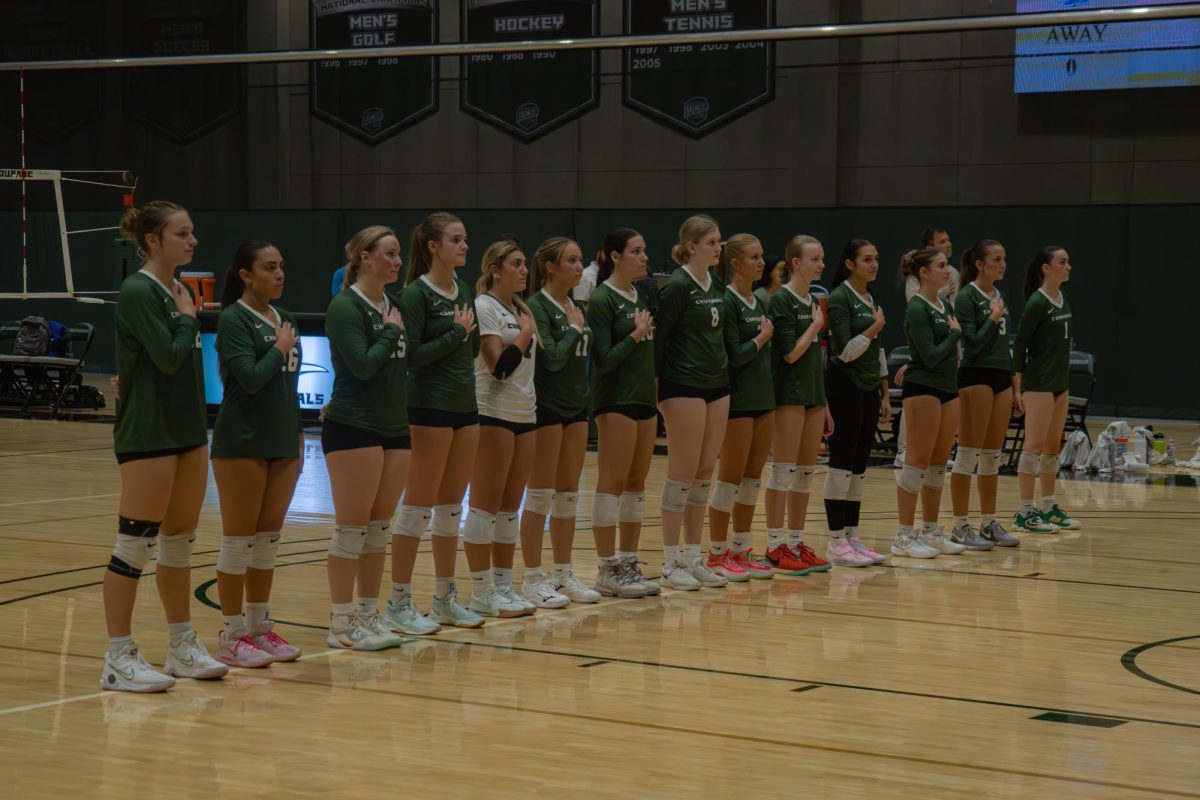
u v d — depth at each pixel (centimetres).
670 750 397
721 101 1966
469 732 414
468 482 588
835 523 760
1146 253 1769
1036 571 738
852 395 747
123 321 448
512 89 2078
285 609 611
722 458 697
